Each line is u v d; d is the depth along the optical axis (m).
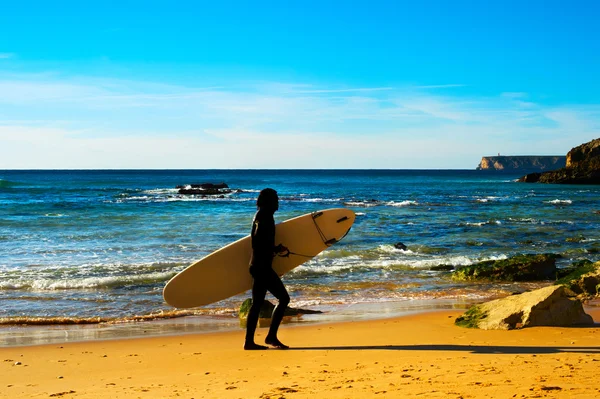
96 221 25.92
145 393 5.08
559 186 81.19
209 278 7.73
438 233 22.84
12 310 10.07
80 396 5.06
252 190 62.88
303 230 7.88
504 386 4.63
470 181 108.19
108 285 12.27
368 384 4.98
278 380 5.37
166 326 8.88
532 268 13.66
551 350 6.50
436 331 8.09
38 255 16.27
